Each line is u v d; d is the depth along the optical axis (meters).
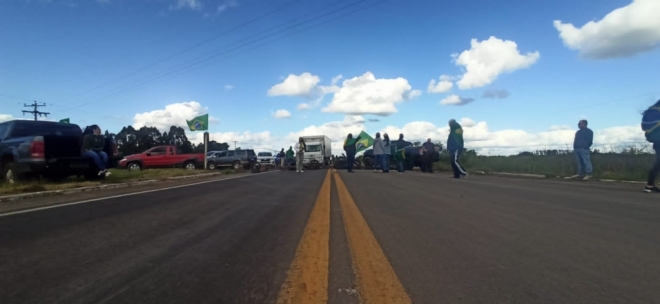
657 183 13.73
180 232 6.10
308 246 5.23
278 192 11.41
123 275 4.17
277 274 4.21
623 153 19.84
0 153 13.41
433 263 4.55
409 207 8.48
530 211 7.92
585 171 15.80
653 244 5.34
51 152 13.31
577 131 15.88
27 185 11.55
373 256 4.78
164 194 10.64
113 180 14.60
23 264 4.49
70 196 10.30
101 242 5.46
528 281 3.99
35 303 3.47
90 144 13.78
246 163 33.72
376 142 23.36
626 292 3.70
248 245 5.36
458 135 17.06
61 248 5.14
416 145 29.31
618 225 6.54
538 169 20.62
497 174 19.92
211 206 8.60
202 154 35.69
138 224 6.64
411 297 3.59
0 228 6.23
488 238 5.70
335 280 4.01
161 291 3.75
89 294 3.67
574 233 5.98
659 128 10.88
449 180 15.86
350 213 7.70
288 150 36.56
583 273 4.21
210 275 4.18
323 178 17.42
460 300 3.53
